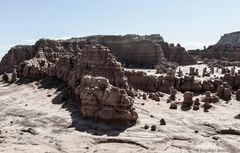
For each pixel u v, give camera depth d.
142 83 80.56
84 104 56.16
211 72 105.00
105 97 54.78
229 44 149.00
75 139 47.00
